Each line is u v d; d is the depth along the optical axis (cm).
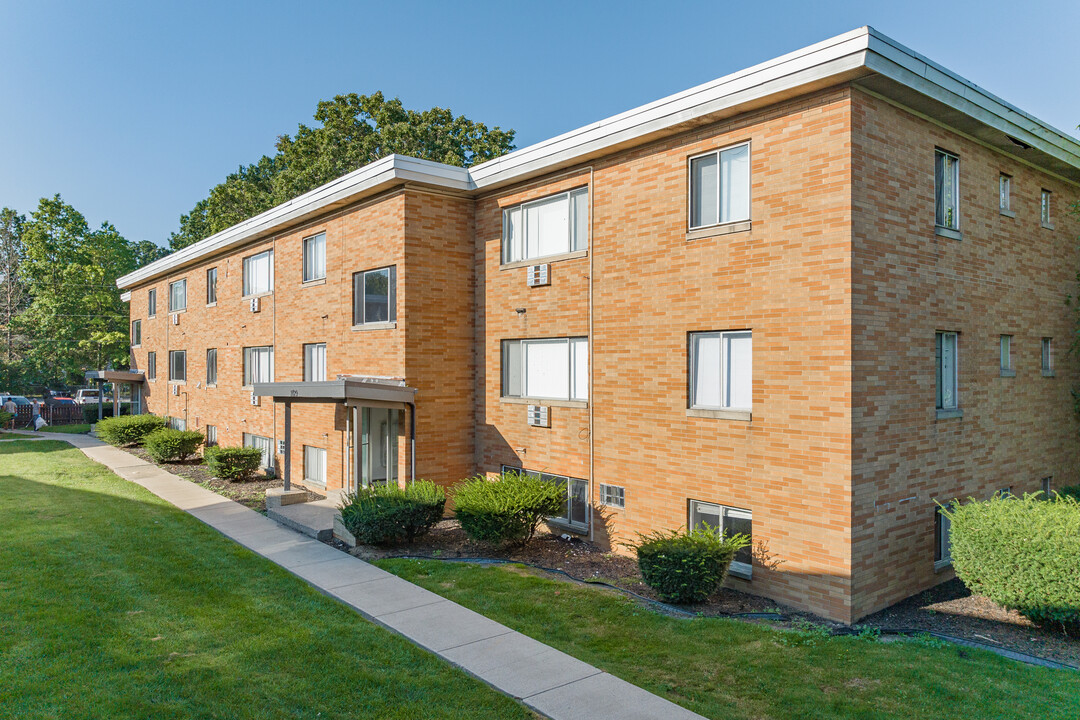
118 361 4791
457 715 676
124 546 1298
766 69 1030
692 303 1188
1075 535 902
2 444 3005
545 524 1484
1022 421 1353
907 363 1081
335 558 1258
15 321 5447
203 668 776
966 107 1102
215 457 2033
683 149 1202
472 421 1659
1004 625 979
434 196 1595
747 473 1108
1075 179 1483
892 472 1052
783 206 1060
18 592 1027
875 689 736
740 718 673
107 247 5141
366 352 1688
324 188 1747
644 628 921
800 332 1038
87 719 661
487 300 1622
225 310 2466
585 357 1405
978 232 1243
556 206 1467
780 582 1062
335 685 738
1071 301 1502
